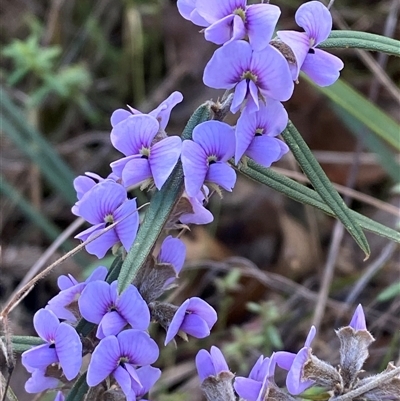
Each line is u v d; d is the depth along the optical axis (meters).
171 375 0.30
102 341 0.17
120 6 0.43
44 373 0.18
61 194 0.36
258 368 0.18
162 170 0.16
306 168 0.18
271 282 0.32
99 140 0.40
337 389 0.18
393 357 0.28
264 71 0.16
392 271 0.33
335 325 0.30
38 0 0.44
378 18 0.40
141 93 0.41
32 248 0.36
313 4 0.16
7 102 0.34
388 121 0.29
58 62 0.41
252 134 0.17
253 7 0.16
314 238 0.36
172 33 0.42
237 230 0.37
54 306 0.18
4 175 0.39
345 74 0.40
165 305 0.18
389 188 0.37
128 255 0.16
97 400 0.18
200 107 0.17
